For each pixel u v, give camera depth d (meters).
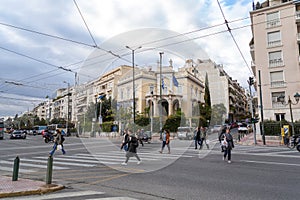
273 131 26.16
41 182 5.98
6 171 8.02
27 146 19.53
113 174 7.12
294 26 28.41
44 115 92.44
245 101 77.81
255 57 30.39
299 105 27.22
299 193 5.02
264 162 9.77
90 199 4.67
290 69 28.20
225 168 8.25
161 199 4.68
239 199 4.62
